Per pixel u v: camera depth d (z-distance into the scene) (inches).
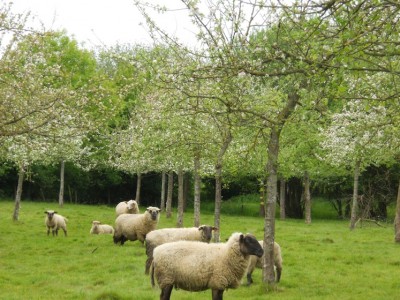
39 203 1988.2
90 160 1967.3
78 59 1782.7
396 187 1803.6
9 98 702.5
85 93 791.7
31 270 700.7
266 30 454.9
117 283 609.9
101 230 1115.9
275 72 413.1
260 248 450.6
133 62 534.3
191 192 2336.4
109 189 2327.8
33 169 2062.0
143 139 808.9
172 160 1168.8
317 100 404.2
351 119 918.4
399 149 719.7
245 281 635.5
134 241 985.5
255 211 2156.7
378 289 606.2
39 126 703.7
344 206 2203.5
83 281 630.5
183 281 461.4
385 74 515.2
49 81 884.0
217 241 791.7
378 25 345.4
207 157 863.1
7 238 1001.5
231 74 419.2
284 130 574.9
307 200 1649.9
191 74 430.9
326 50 364.8
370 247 975.0
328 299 541.0
